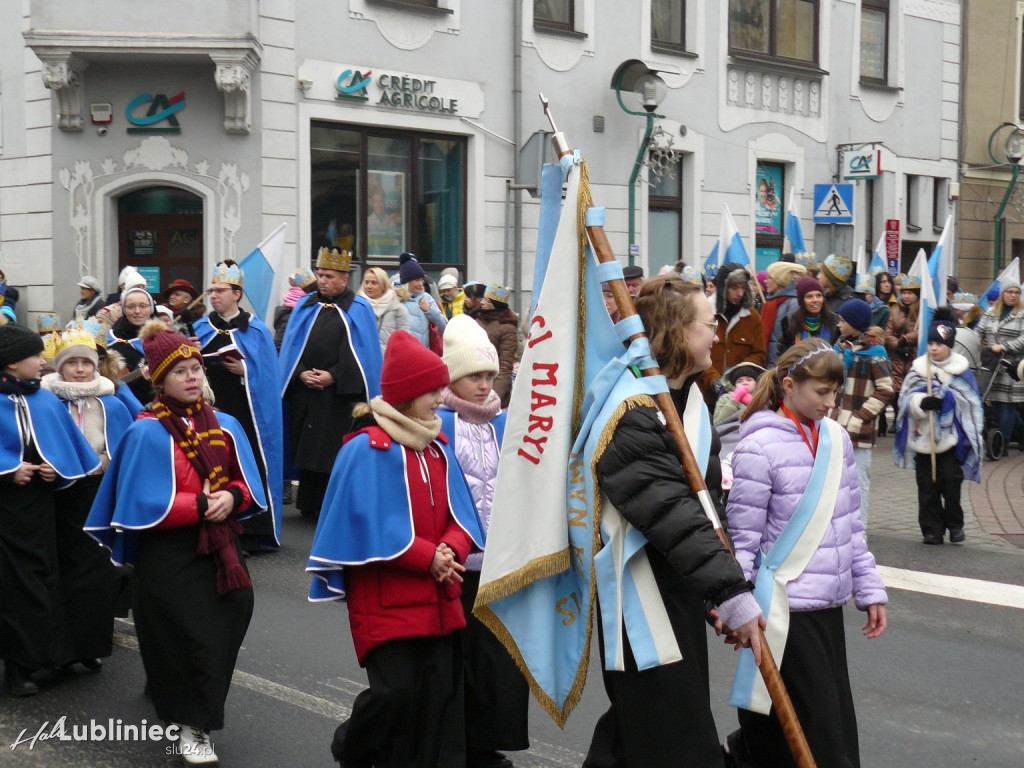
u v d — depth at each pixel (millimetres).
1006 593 7484
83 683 5621
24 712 5203
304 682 5574
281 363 9516
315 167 15117
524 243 17000
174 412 4684
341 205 15383
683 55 18688
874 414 8461
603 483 3256
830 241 20859
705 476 3504
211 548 4539
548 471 3387
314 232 15172
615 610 3285
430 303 11531
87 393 6047
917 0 22250
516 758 4695
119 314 10016
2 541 5355
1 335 5457
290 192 14734
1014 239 24484
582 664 3398
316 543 4023
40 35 13805
